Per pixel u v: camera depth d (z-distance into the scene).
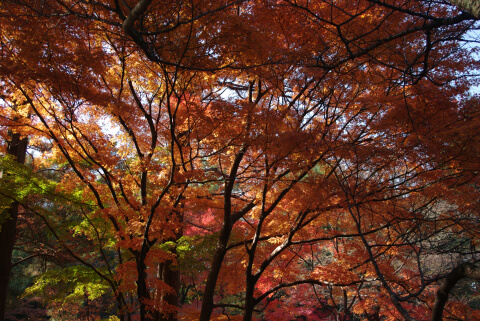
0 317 10.00
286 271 7.47
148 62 6.08
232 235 7.95
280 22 5.36
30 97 6.29
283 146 4.94
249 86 6.73
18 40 4.70
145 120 7.84
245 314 6.88
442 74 5.17
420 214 5.27
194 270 7.75
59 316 15.06
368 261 6.70
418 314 7.90
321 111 6.05
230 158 6.62
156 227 6.52
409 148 5.01
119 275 6.59
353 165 5.44
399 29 4.76
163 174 6.16
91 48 5.87
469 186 5.88
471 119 4.79
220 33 4.44
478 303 12.12
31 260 16.70
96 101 5.48
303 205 6.29
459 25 3.80
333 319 12.31
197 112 5.27
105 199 7.62
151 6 4.16
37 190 7.48
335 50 5.29
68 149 7.35
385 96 5.28
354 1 4.95
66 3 4.81
